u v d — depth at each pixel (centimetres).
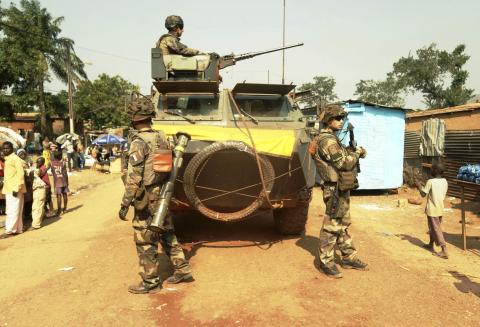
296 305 406
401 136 1335
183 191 548
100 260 561
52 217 976
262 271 500
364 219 909
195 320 375
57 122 4250
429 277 503
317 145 475
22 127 4284
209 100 638
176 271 460
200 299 419
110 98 4234
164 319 377
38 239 740
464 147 1178
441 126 1264
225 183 539
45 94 3775
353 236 705
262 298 422
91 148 3102
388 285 464
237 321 373
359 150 491
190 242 622
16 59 3222
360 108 1245
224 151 515
